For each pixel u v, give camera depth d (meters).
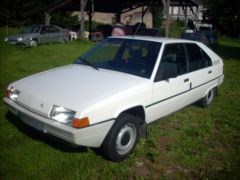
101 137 3.56
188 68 5.14
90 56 5.01
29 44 16.64
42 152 3.93
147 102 4.14
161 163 3.96
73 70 4.53
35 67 9.95
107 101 3.53
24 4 31.16
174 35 27.38
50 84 3.95
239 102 6.97
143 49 4.63
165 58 4.57
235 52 21.12
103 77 4.15
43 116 3.53
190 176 3.72
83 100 3.48
